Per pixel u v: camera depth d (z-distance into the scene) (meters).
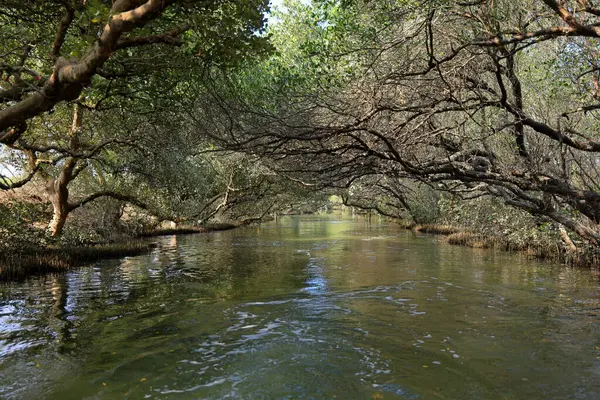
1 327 8.74
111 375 6.36
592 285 12.77
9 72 7.48
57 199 20.19
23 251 17.02
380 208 50.06
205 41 7.88
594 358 6.92
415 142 10.66
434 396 5.66
